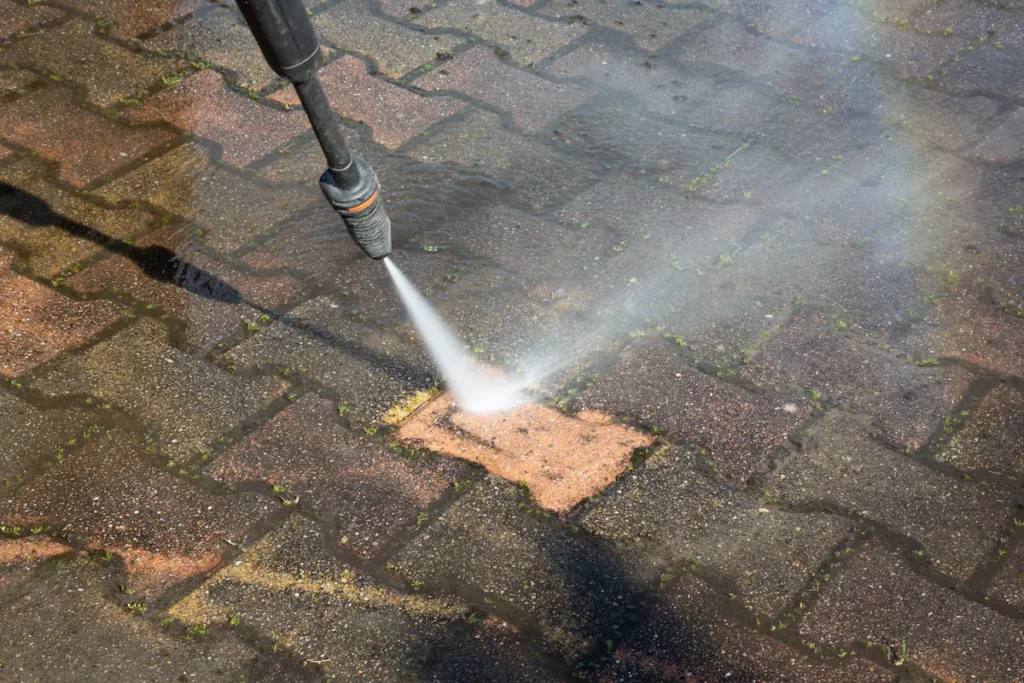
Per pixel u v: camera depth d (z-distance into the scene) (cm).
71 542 174
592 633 164
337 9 252
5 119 230
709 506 173
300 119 228
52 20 252
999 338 187
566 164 216
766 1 248
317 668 163
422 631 165
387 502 175
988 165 211
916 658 161
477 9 250
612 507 173
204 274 202
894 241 200
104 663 164
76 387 189
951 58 231
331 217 209
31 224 211
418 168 217
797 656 162
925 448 177
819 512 172
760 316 192
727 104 226
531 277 198
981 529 170
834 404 182
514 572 169
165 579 170
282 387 187
